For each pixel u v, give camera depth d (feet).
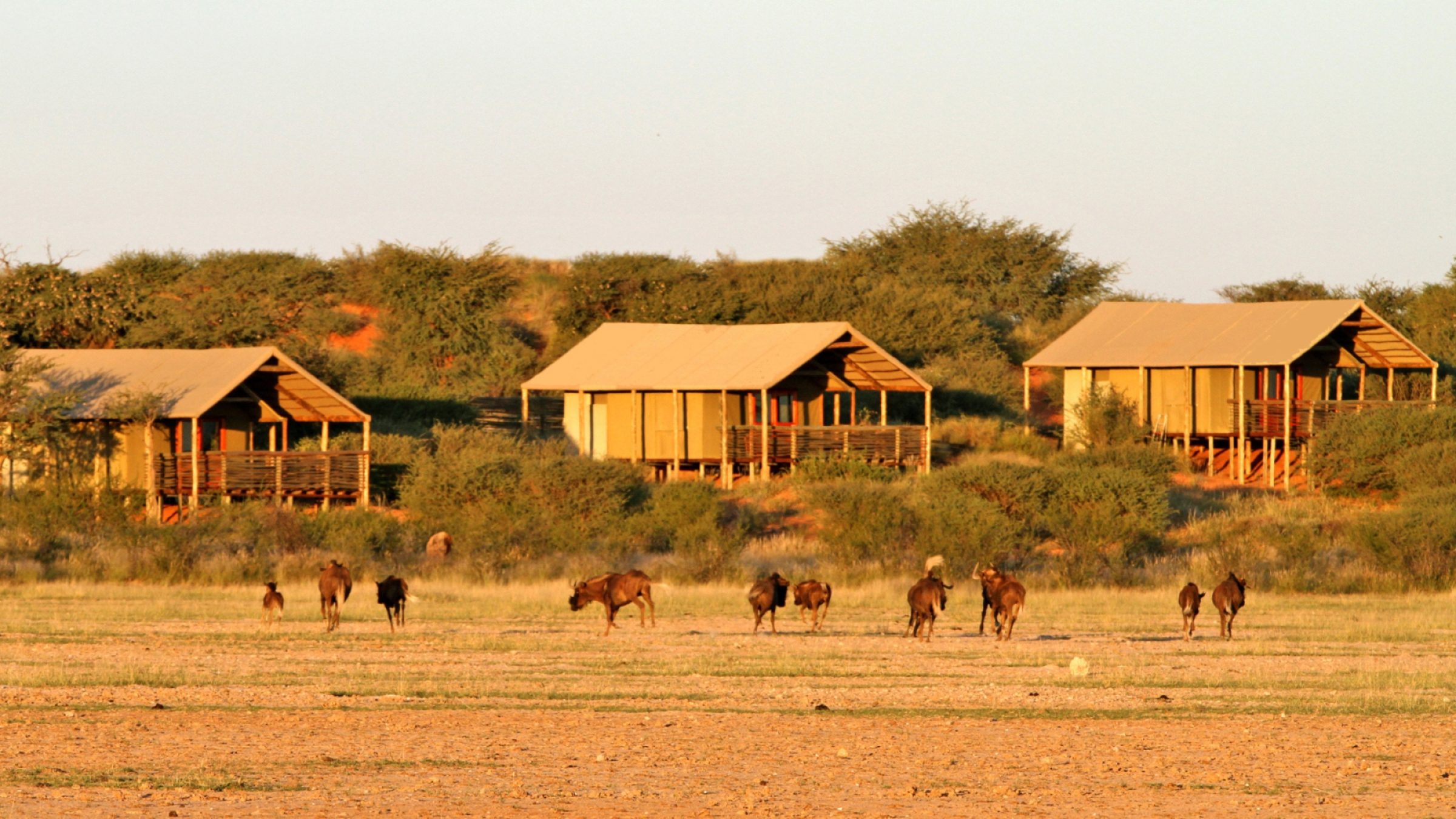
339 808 155.74
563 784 169.58
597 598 342.85
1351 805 161.17
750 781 172.55
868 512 509.35
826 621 362.74
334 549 493.77
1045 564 492.54
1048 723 213.87
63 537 503.61
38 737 194.90
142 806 155.43
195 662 274.98
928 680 256.73
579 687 244.63
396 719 212.02
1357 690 246.88
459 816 152.56
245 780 169.68
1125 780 174.70
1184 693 242.99
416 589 435.94
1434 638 329.52
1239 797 165.37
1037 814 156.04
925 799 162.81
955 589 445.37
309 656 284.82
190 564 464.24
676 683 251.19
